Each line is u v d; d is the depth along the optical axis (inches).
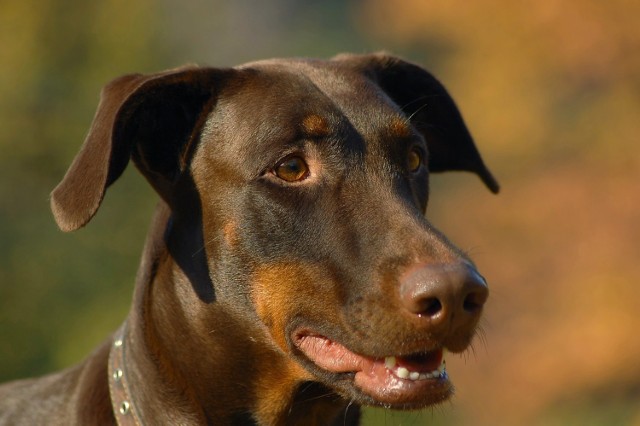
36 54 716.7
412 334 184.4
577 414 787.4
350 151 203.9
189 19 882.8
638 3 807.1
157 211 220.2
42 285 671.1
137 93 203.9
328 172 202.2
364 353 191.0
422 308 181.8
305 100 207.3
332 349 199.0
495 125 866.1
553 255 807.1
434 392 191.8
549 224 808.3
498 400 800.9
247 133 206.1
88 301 673.6
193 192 211.3
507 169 866.1
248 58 1365.7
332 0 1769.2
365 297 190.1
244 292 205.8
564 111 879.7
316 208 200.4
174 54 821.2
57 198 194.5
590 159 830.5
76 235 681.6
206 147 210.5
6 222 684.7
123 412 213.3
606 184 809.5
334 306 195.2
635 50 823.1
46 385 232.5
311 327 198.7
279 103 206.8
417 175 216.5
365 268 191.6
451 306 179.6
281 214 201.5
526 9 837.2
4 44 714.8
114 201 684.1
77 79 726.5
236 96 211.2
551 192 811.4
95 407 216.2
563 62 844.6
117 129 200.2
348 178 202.1
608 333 765.3
